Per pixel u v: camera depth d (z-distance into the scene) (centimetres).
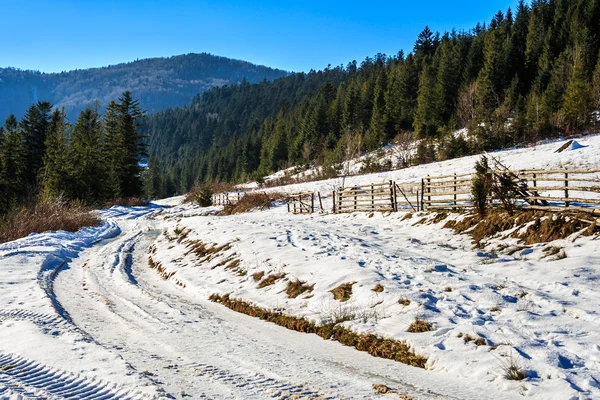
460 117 6047
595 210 1130
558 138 3903
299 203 2948
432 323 719
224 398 493
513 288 859
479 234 1338
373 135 7219
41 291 1128
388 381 555
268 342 748
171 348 697
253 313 969
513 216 1313
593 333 626
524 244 1176
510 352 581
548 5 8581
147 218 3966
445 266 1068
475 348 614
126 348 691
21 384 526
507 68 6844
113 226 3191
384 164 4803
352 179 4016
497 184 1424
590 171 1186
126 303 1052
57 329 782
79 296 1134
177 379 553
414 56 9788
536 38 7244
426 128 6234
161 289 1272
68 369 574
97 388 515
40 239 2098
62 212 2964
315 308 910
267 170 9456
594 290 799
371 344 695
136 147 6525
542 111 4709
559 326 662
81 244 2234
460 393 509
